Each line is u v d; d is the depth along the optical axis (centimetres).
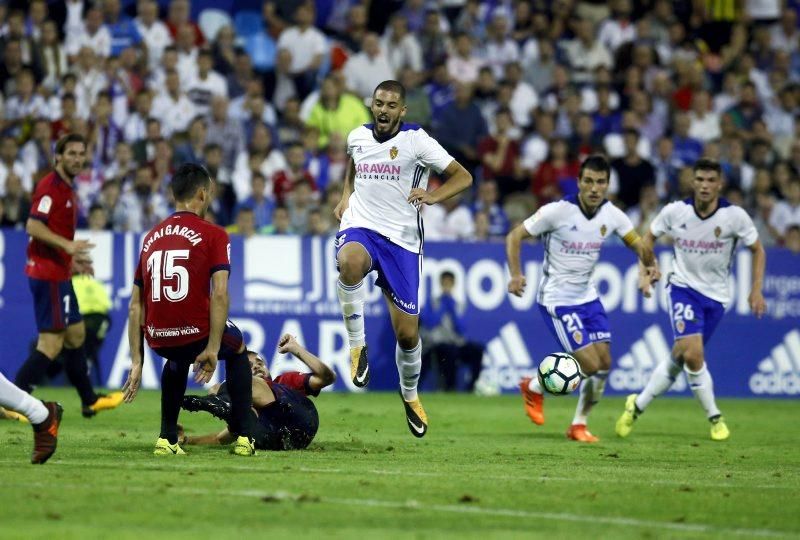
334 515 2119
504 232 6881
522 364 6222
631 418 4178
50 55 6906
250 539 1881
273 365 5919
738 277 6481
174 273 2850
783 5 8700
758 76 8338
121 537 1878
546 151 7325
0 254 5622
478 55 7931
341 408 5003
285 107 7256
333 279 6019
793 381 6506
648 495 2475
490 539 1922
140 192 6262
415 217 3278
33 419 2669
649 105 7744
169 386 2984
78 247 3719
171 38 7300
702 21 8638
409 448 3447
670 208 4209
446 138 7250
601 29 8375
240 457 2972
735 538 1994
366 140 3244
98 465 2731
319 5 8056
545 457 3300
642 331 6328
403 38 7712
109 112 6575
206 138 6769
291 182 6700
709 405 4125
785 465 3253
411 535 1944
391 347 6094
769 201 7150
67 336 4106
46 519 2020
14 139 6375
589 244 4003
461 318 6169
